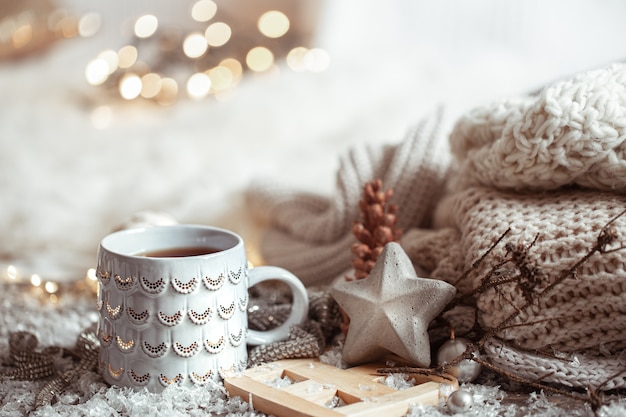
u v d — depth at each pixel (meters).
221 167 1.11
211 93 1.63
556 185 0.71
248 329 0.74
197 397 0.66
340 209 0.86
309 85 1.40
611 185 0.70
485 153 0.74
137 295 0.66
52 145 1.26
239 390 0.66
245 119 1.31
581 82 0.69
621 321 0.66
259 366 0.70
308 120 1.28
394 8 1.77
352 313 0.70
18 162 1.16
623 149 0.68
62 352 0.75
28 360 0.73
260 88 1.43
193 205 1.02
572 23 1.43
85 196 1.08
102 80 1.59
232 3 2.09
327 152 1.16
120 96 1.61
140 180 1.10
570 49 1.42
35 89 1.63
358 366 0.70
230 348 0.68
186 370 0.67
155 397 0.66
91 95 1.61
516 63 1.37
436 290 0.68
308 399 0.65
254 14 2.06
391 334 0.68
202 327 0.67
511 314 0.66
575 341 0.67
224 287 0.67
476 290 0.68
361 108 1.29
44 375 0.72
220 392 0.67
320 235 0.88
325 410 0.63
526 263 0.65
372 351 0.69
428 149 0.86
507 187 0.73
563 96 0.69
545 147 0.69
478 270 0.69
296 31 1.96
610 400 0.64
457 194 0.78
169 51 1.77
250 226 0.99
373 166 0.87
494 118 0.73
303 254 0.88
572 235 0.66
